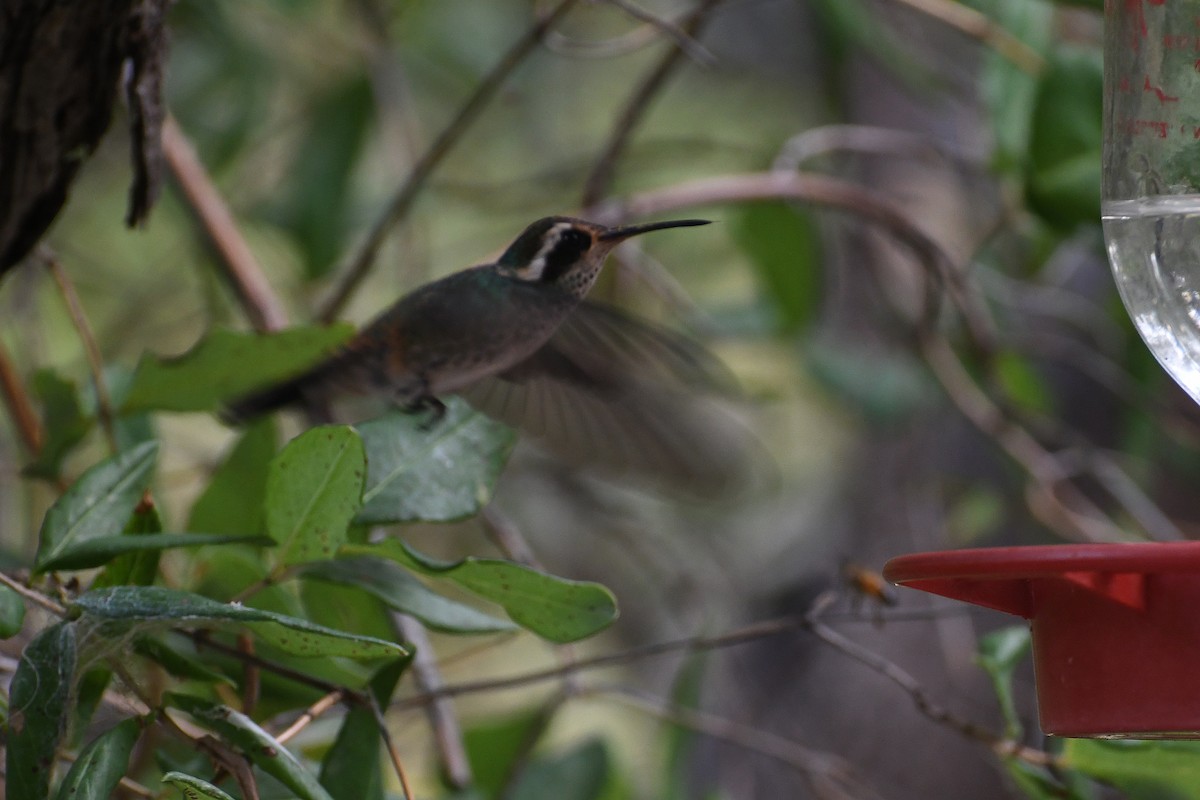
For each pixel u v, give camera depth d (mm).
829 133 10469
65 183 5172
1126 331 11172
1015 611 5035
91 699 4477
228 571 5500
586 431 5875
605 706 11211
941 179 12547
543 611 4723
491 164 13156
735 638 5945
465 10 12648
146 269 12781
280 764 4258
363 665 5406
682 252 12945
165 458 10836
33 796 3885
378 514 4988
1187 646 4602
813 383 11828
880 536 12250
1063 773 5637
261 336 5641
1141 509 10102
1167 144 5746
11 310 9578
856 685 11281
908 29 11180
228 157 10914
